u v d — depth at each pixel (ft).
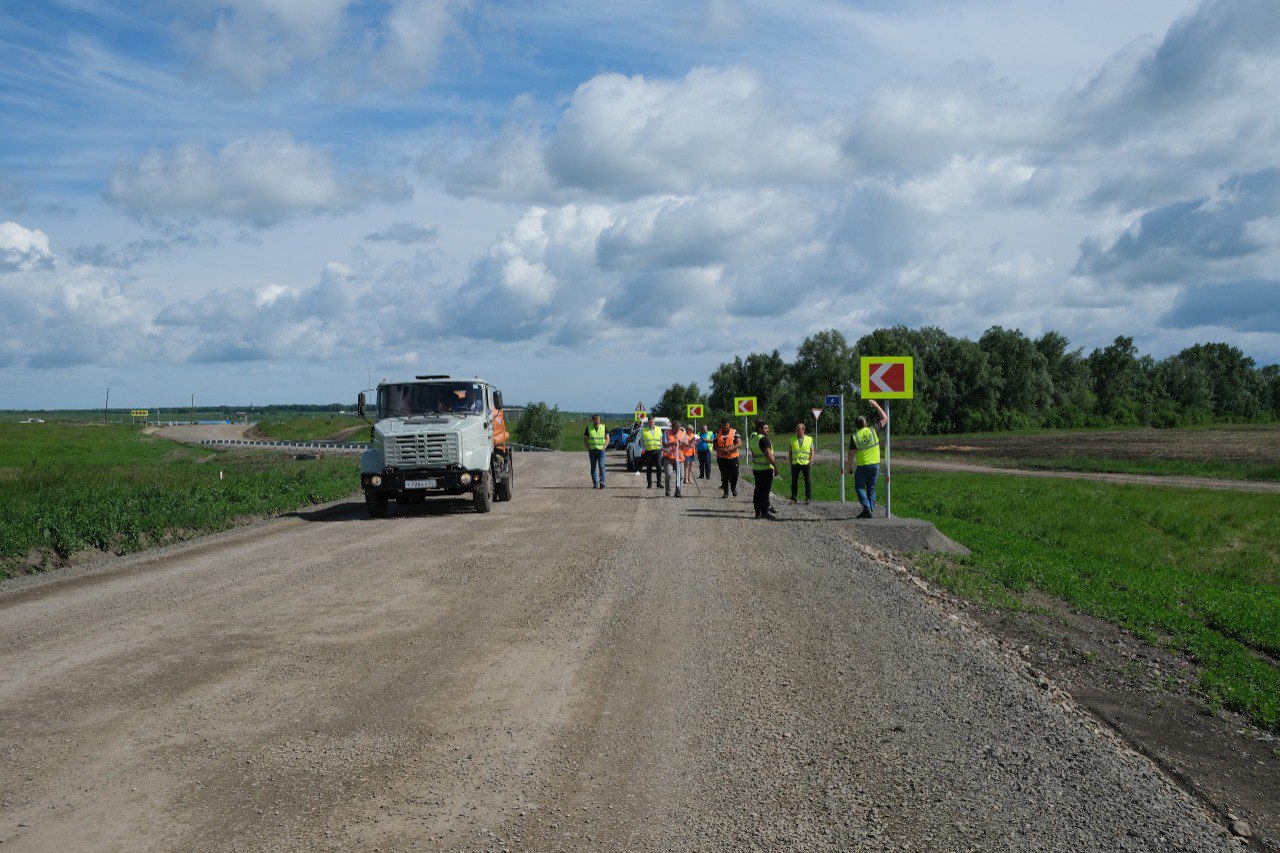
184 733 18.35
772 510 61.98
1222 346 506.07
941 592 37.01
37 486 78.33
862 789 15.78
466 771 16.42
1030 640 29.37
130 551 48.39
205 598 33.04
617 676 22.65
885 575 38.50
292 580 36.63
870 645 26.08
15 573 41.57
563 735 18.37
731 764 16.88
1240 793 16.99
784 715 19.74
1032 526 68.13
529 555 43.11
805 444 71.61
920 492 92.84
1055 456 170.60
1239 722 21.97
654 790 15.65
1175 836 14.32
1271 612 38.96
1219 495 89.20
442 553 43.88
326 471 109.91
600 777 16.20
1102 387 470.80
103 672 22.91
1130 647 30.32
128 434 345.72
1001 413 382.01
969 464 150.82
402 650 25.16
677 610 30.53
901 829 14.21
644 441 88.07
